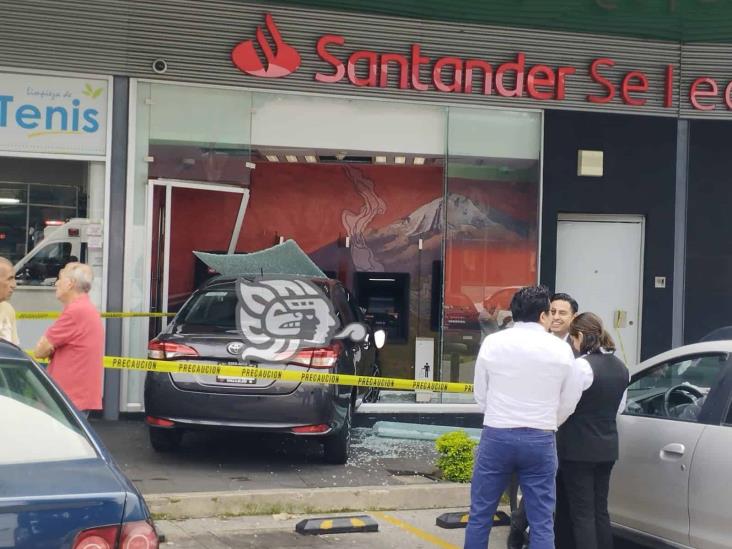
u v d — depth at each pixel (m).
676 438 5.52
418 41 10.80
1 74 9.73
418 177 11.84
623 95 11.23
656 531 5.62
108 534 3.06
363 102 10.74
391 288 11.97
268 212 11.77
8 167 9.84
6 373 3.84
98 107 9.97
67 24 9.84
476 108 11.02
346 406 8.20
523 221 11.20
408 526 6.80
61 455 3.45
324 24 10.53
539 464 5.07
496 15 10.38
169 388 7.61
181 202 10.32
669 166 11.38
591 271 11.45
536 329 5.16
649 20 10.34
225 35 10.28
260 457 8.50
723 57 11.34
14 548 2.88
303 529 6.50
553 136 11.17
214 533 6.44
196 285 10.39
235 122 10.41
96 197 10.00
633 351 11.49
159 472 7.80
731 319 11.48
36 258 9.92
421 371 11.57
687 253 11.46
